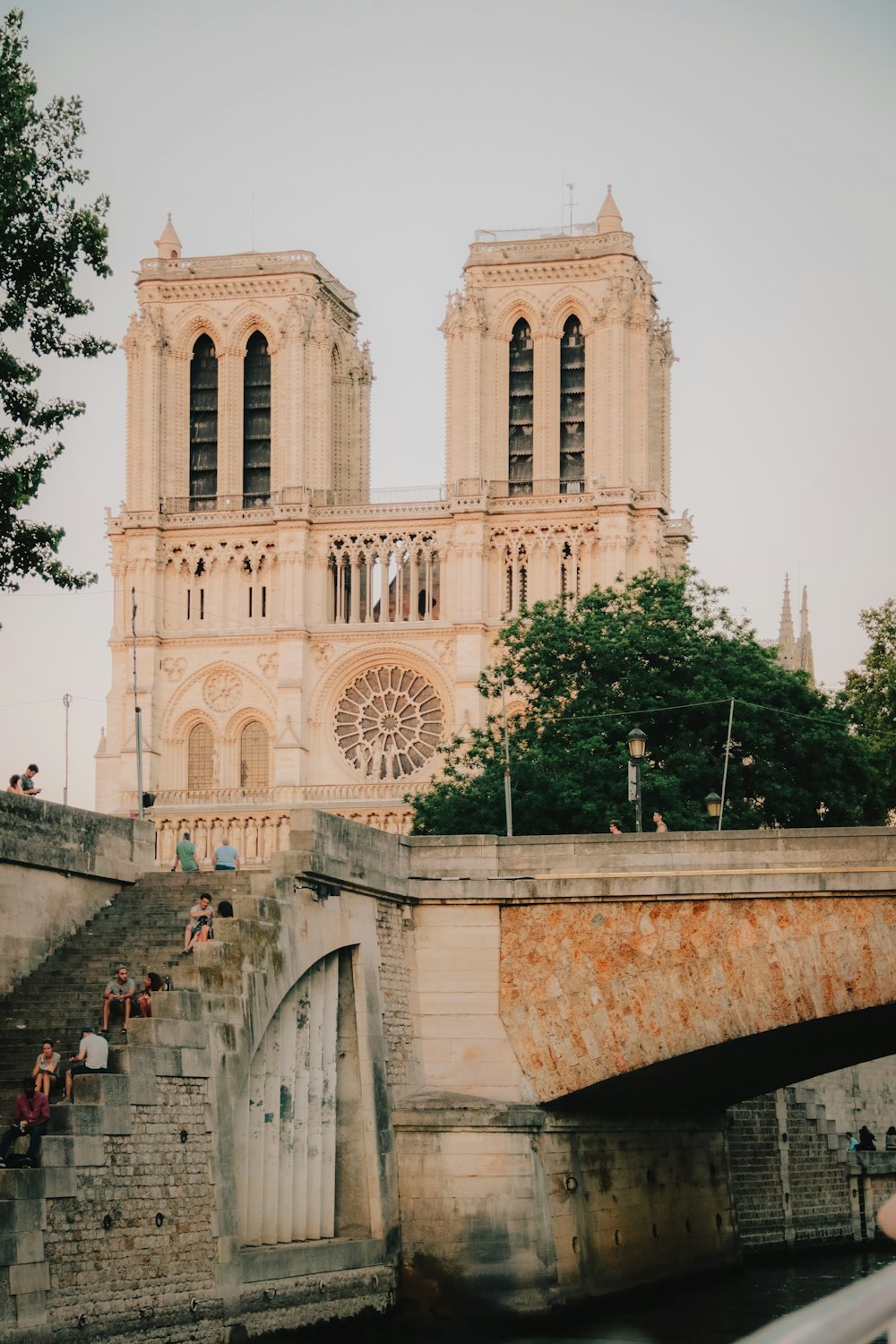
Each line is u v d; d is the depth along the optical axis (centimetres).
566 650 9112
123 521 17075
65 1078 3572
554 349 17038
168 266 17562
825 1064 5569
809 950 4394
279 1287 3912
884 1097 9069
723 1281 5738
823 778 8919
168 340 17525
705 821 7869
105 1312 3294
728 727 8225
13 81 4491
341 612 16962
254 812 16300
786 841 4469
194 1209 3631
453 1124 4494
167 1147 3562
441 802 8806
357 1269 4250
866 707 10588
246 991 3919
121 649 16938
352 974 4469
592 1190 4928
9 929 4069
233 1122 3800
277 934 4075
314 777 16788
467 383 16862
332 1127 4378
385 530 16888
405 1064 4612
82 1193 3272
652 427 17200
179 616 17112
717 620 9344
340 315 18200
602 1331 4478
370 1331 4272
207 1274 3634
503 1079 4616
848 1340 536
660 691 8781
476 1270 4431
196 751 17000
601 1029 4544
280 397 17312
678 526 17625
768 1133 6762
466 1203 4466
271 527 16975
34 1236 3092
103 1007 3888
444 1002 4684
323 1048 4359
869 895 4350
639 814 5847
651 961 4522
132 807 16538
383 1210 4403
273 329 17450
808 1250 6906
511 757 8731
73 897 4306
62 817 4272
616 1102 5088
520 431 17188
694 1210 5778
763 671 8962
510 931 4672
